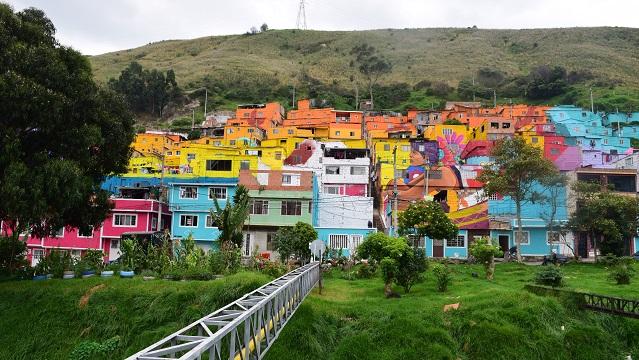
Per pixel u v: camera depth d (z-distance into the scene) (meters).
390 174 52.00
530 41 157.00
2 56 20.75
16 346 19.91
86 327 20.39
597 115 79.31
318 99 105.31
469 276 28.66
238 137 72.44
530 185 37.94
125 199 41.06
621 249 37.31
